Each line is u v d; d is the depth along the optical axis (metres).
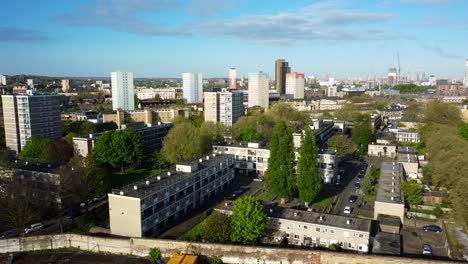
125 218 85.31
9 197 91.38
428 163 140.50
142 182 96.69
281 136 105.19
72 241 81.06
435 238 86.88
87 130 184.00
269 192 121.62
